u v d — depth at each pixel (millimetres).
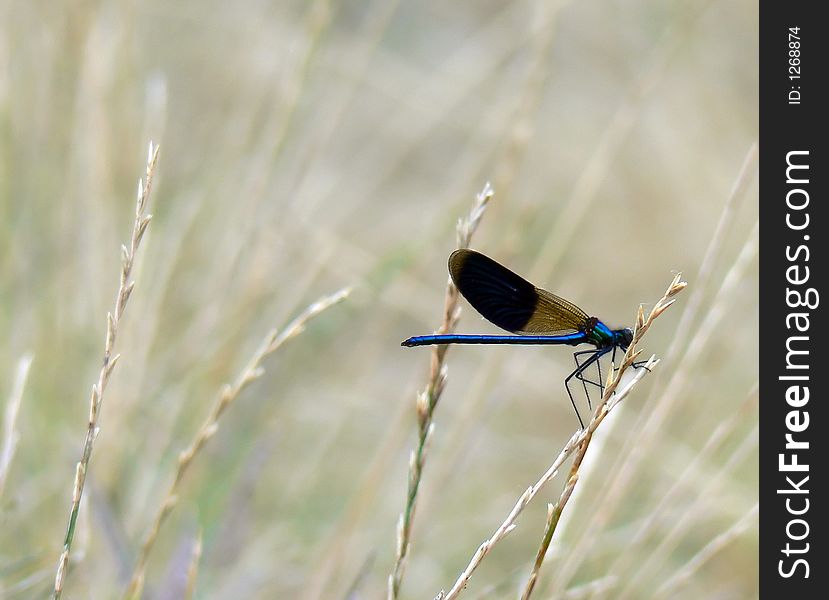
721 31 15758
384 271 11070
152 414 9359
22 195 10297
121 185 10328
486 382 8742
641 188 15109
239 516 8344
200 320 9734
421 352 12016
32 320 9594
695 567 7395
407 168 15391
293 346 10578
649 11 16234
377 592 8875
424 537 9695
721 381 11883
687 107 15430
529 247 13062
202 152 12062
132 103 10555
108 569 7977
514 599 7648
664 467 9703
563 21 16906
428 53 16766
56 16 10398
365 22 15891
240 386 5836
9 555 8000
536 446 11852
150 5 13781
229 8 14047
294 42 11727
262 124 11555
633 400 11586
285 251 10711
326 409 10891
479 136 12602
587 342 6965
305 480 9805
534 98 9781
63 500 8453
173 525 8617
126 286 5066
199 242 10617
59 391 9344
